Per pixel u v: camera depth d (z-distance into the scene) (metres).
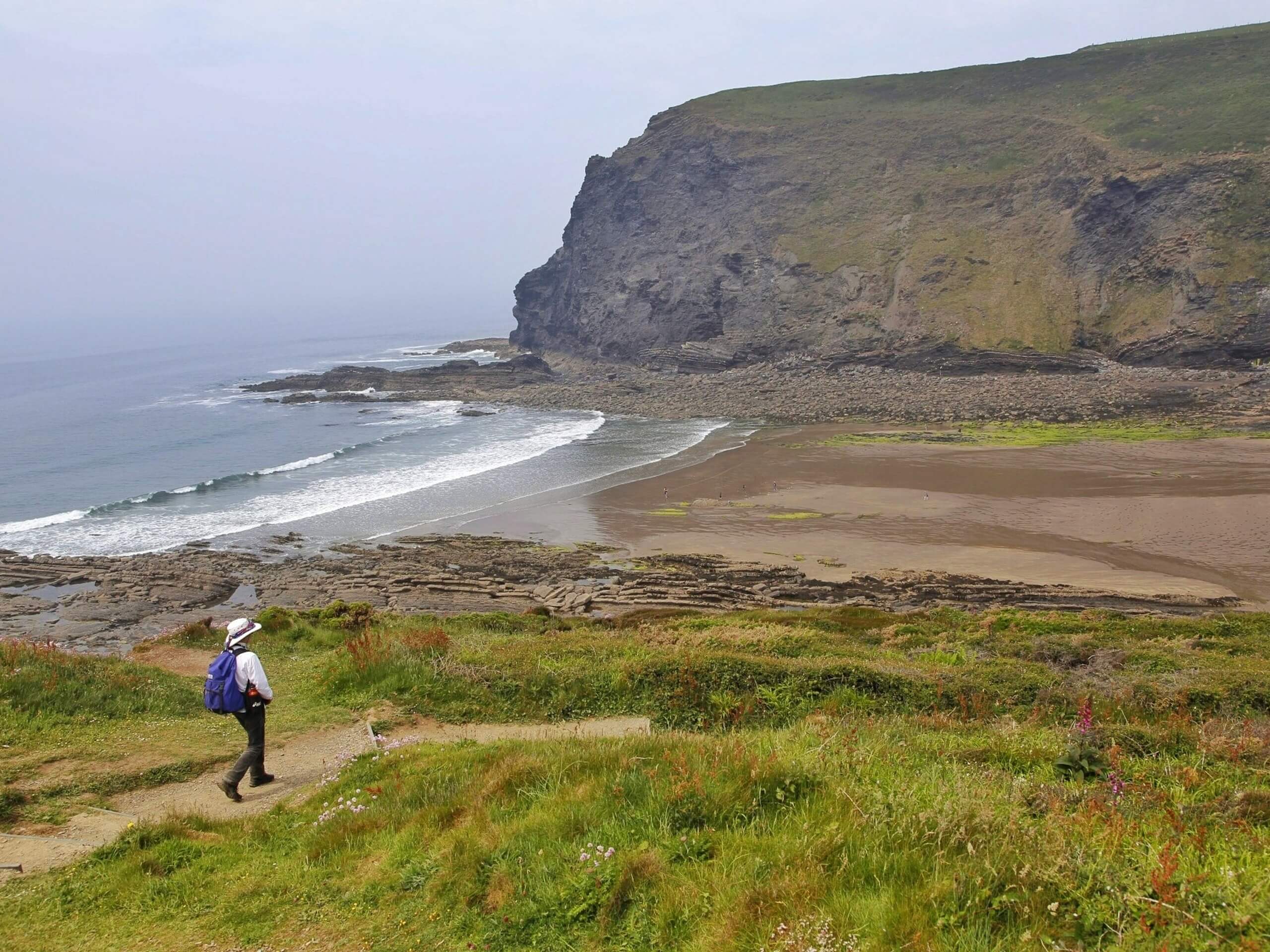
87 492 60.00
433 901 6.24
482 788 7.91
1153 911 4.75
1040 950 4.63
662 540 46.97
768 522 50.34
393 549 44.53
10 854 7.69
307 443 80.06
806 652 20.31
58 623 33.69
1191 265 109.19
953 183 144.75
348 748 11.19
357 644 15.84
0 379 156.88
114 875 7.14
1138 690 15.55
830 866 5.64
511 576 40.62
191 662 18.64
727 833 6.27
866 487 58.56
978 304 122.56
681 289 146.50
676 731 11.87
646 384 122.31
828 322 129.75
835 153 159.00
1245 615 27.67
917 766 8.43
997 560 41.75
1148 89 149.88
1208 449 65.44
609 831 6.53
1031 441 72.88
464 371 132.12
